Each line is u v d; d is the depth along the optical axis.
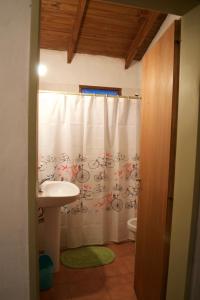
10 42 0.83
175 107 1.22
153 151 1.50
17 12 0.83
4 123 0.85
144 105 1.72
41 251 2.23
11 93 0.85
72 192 2.07
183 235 1.15
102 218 2.59
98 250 2.50
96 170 2.56
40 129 2.39
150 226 1.54
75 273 2.11
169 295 1.27
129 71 3.01
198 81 1.05
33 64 0.85
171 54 1.22
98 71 2.92
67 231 2.51
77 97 2.46
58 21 2.37
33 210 0.90
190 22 1.09
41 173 2.41
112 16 2.33
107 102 2.56
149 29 2.39
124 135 2.63
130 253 2.46
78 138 2.49
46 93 2.39
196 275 1.13
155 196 1.45
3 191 0.88
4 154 0.86
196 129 1.06
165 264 1.31
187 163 1.12
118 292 1.88
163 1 1.02
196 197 1.09
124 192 2.67
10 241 0.90
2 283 0.91
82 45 2.73
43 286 1.87
